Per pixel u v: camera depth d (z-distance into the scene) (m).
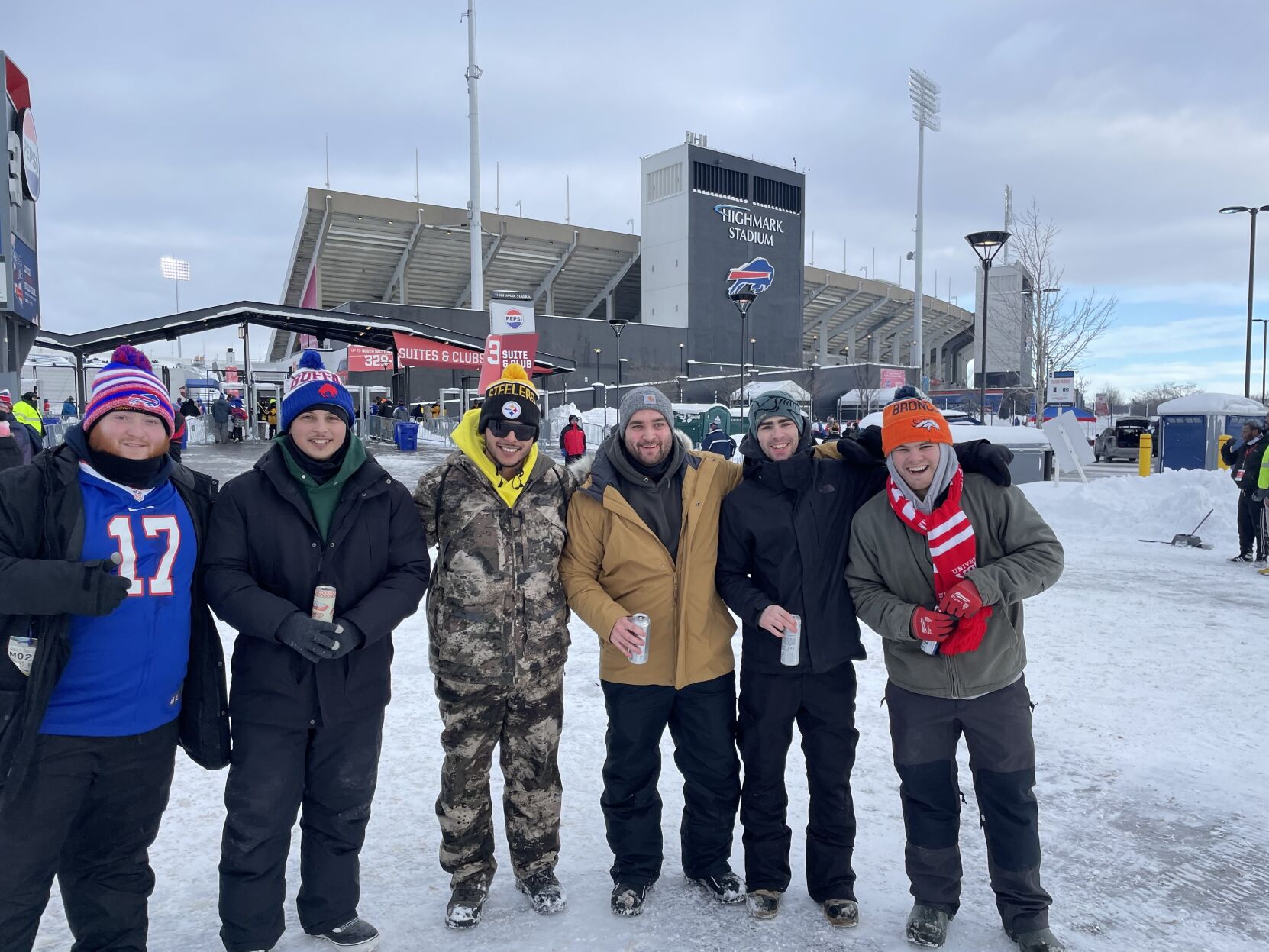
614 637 2.47
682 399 53.59
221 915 2.25
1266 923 2.50
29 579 1.84
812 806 2.64
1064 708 4.46
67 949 2.38
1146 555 9.87
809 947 2.39
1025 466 14.88
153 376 2.15
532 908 2.61
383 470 2.48
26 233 10.77
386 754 3.82
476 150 33.81
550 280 62.69
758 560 2.64
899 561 2.49
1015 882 2.37
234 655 2.32
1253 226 23.22
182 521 2.18
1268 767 3.68
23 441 7.33
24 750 1.91
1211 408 17.98
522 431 2.50
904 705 2.49
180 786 3.52
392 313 43.53
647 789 2.68
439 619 2.57
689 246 58.09
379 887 2.73
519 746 2.62
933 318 90.56
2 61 9.57
